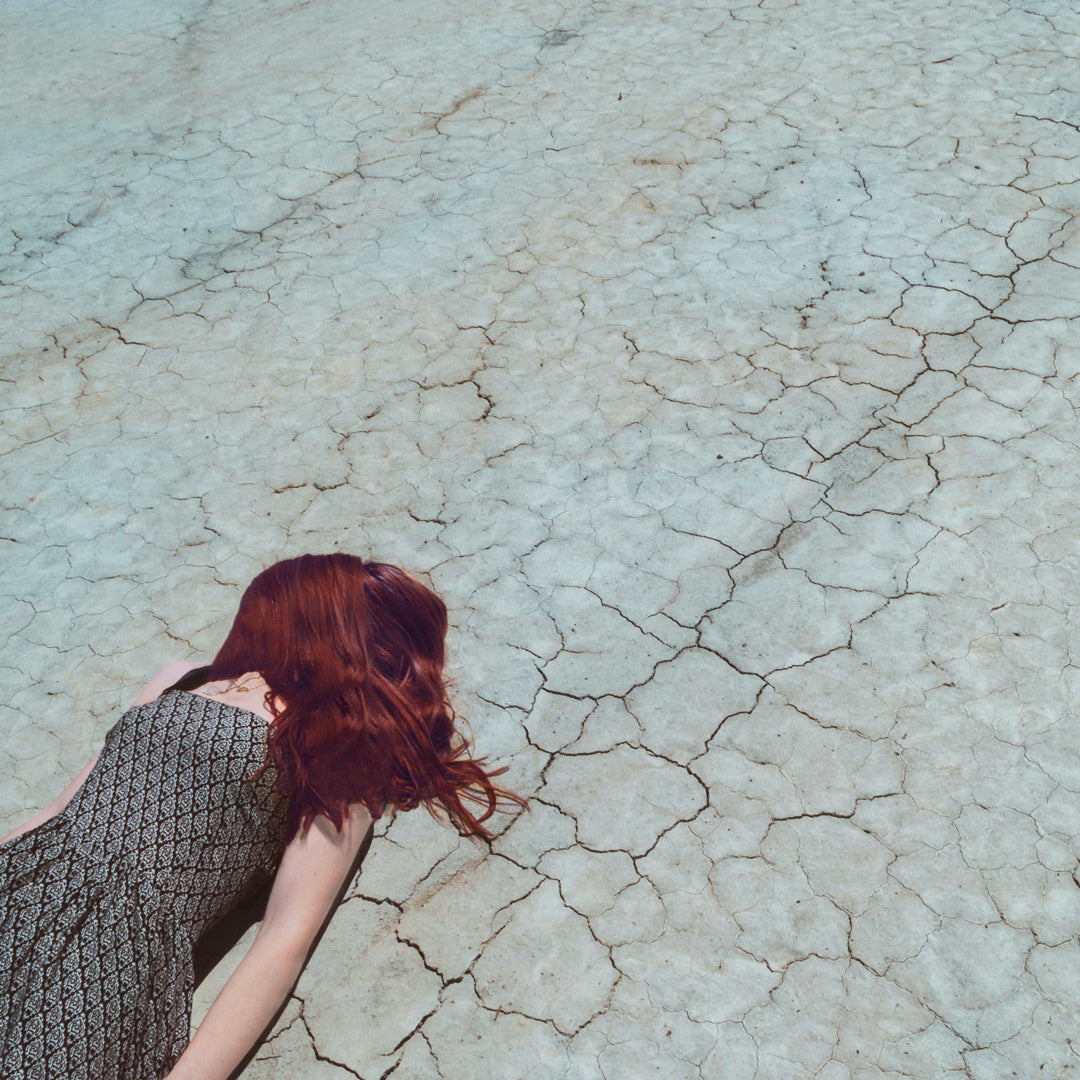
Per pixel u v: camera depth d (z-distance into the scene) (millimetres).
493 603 3158
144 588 3336
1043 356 3682
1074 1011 2221
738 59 5602
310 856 1396
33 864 1318
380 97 5707
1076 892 2402
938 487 3322
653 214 4582
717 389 3744
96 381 4117
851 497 3332
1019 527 3180
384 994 2346
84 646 3184
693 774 2689
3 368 4223
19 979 1230
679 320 4035
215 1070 1271
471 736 2809
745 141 4949
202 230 4871
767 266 4223
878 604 3033
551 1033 2268
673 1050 2229
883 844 2518
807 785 2645
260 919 1622
